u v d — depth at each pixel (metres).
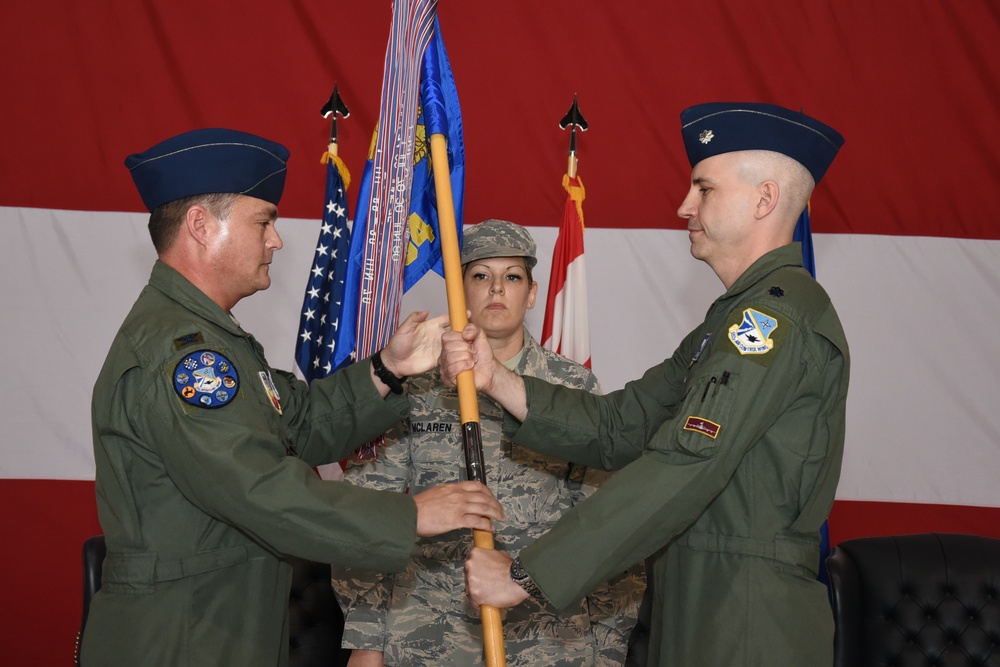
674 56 3.62
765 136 1.75
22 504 3.37
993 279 3.59
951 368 3.56
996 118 3.64
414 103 2.04
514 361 2.39
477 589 1.70
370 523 1.59
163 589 1.58
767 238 1.76
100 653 1.57
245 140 1.78
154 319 1.64
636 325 3.52
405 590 2.17
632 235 3.55
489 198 3.55
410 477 2.33
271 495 1.54
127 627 1.56
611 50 3.62
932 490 3.53
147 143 3.48
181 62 3.51
